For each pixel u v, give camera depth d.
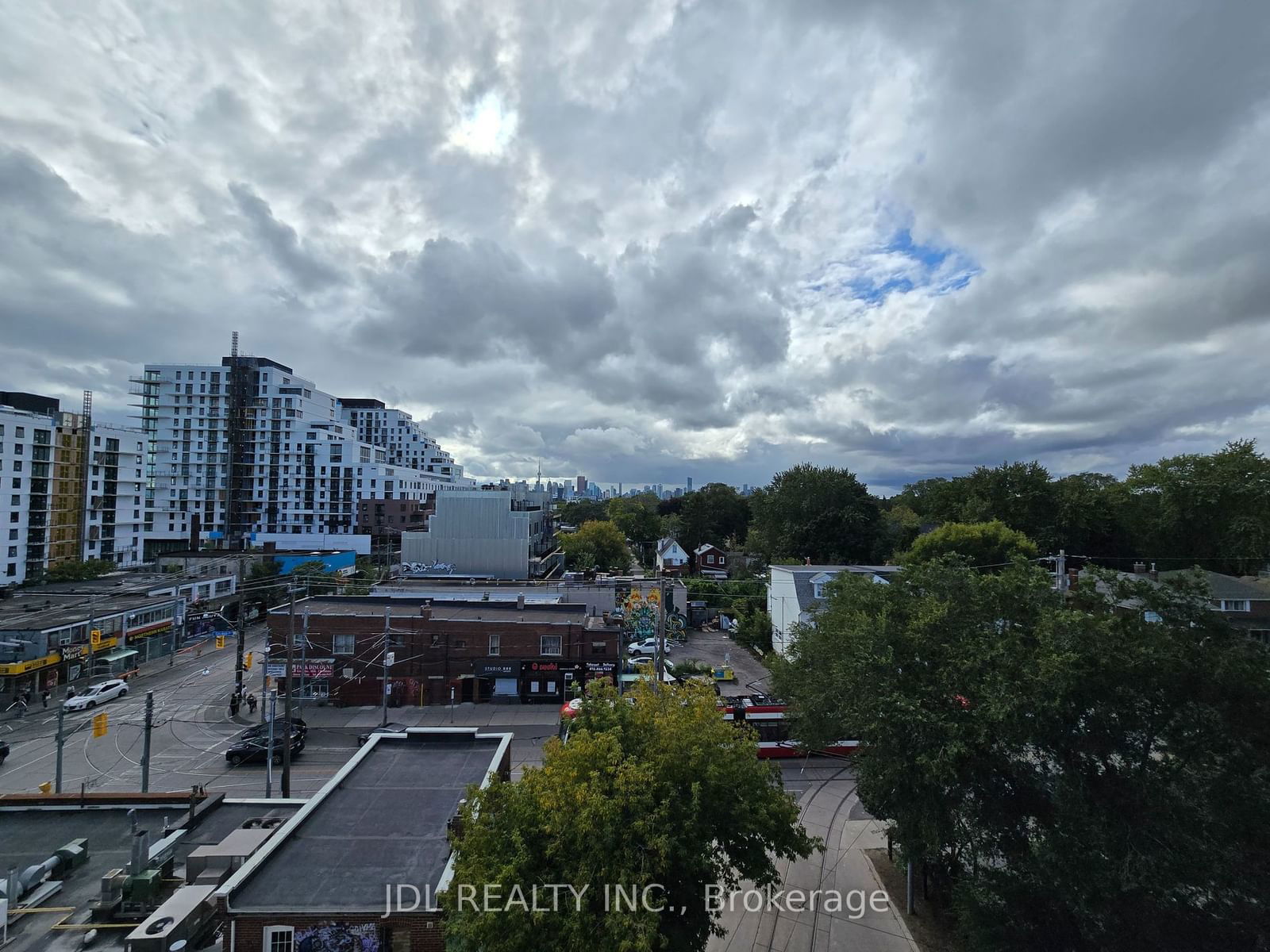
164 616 57.19
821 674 21.88
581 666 42.28
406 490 130.12
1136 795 14.24
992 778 16.27
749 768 14.45
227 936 12.17
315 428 127.50
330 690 41.84
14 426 75.31
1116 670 14.56
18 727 37.38
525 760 32.16
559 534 106.12
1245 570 54.22
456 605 48.72
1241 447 55.91
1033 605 17.30
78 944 13.68
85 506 86.69
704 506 104.81
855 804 27.41
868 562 71.75
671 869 12.62
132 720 38.31
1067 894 14.16
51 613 50.44
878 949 17.23
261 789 28.59
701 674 46.75
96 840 17.70
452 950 11.44
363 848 14.48
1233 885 12.87
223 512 121.06
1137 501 61.91
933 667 17.11
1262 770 13.70
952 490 72.50
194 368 121.81
